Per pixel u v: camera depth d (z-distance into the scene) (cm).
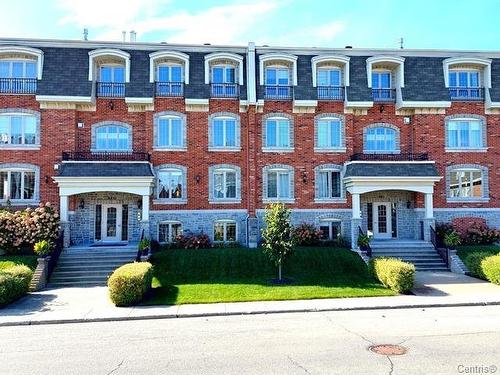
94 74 2614
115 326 1313
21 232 2206
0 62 2578
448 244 2300
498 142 2802
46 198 2533
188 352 1016
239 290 1778
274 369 888
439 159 2756
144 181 2450
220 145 2709
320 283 1916
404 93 2739
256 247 2538
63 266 2131
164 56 2655
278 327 1252
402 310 1481
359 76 2759
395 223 2794
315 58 2728
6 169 2530
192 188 2670
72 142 2567
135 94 2606
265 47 2767
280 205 1991
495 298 1611
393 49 2811
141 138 2661
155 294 1742
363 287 1823
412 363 911
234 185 2719
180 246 2489
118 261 2186
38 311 1484
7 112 2542
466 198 2759
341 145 2752
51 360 976
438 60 2822
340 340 1095
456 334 1141
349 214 2720
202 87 2672
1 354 1027
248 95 2672
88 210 2622
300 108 2731
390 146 2792
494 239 2608
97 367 923
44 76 2544
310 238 2555
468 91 2808
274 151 2709
